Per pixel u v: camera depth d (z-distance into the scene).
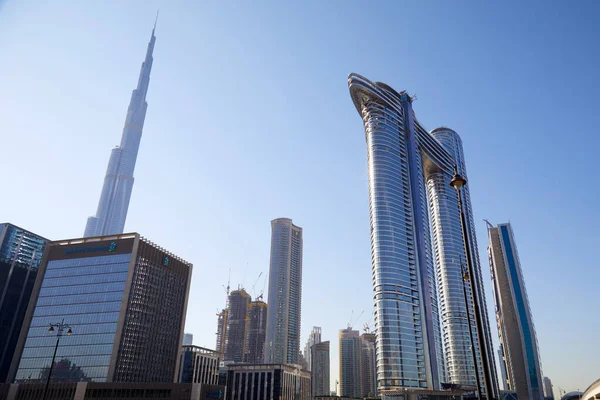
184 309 179.88
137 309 153.50
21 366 150.00
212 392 149.25
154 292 163.50
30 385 131.38
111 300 150.88
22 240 191.12
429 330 195.12
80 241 169.12
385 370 179.50
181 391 141.12
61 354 146.75
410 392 167.75
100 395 129.00
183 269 184.75
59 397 127.19
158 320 163.00
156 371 157.25
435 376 185.50
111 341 143.00
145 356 152.88
